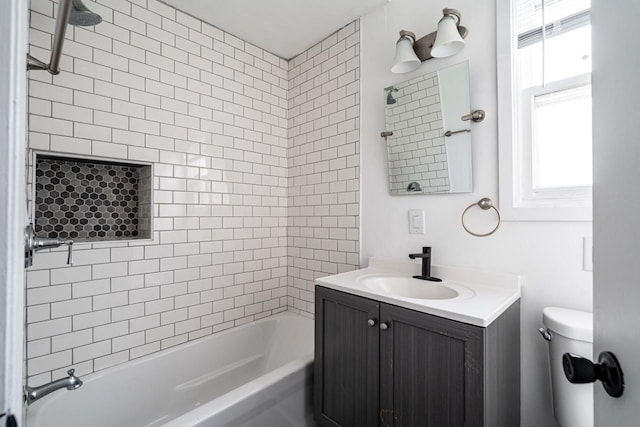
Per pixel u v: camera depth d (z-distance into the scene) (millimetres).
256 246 2193
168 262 1758
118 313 1576
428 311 1042
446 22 1348
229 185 2041
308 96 2232
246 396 1262
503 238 1338
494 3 1372
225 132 2021
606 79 423
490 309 1009
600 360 421
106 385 1458
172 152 1773
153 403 1605
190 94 1851
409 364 1089
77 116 1448
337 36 2029
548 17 1273
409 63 1592
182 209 1816
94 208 1652
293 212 2344
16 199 317
